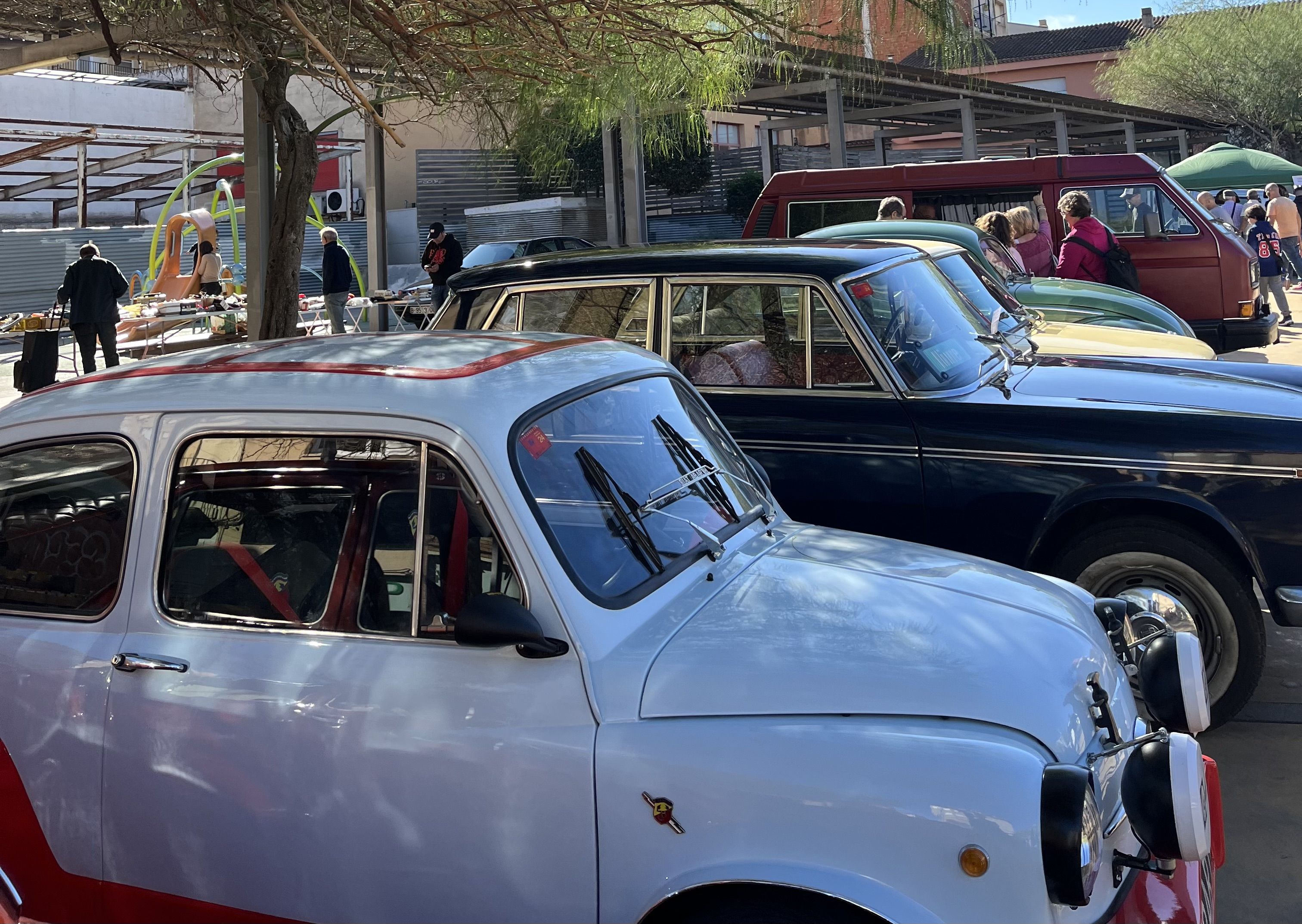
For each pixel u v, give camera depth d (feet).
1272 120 123.44
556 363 10.53
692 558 9.81
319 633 9.11
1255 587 21.47
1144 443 14.93
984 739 7.55
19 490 10.30
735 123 98.43
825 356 16.53
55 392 10.73
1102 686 8.90
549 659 8.39
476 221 91.76
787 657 8.30
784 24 18.03
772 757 7.61
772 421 16.56
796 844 7.43
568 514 9.09
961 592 9.66
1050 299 30.83
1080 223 35.86
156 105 101.24
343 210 94.73
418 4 15.89
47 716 9.61
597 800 7.90
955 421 15.75
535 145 22.91
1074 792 7.23
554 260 18.92
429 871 8.40
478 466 8.86
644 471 10.17
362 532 9.15
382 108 22.48
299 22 12.53
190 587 9.59
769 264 17.03
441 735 8.37
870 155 101.14
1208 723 9.29
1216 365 18.95
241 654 9.18
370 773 8.52
